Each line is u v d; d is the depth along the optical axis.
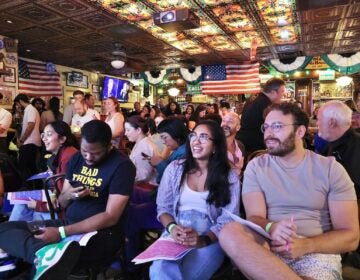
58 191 2.32
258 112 3.56
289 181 1.76
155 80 11.04
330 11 5.43
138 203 2.66
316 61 10.18
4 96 6.54
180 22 5.04
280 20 5.96
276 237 1.51
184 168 2.00
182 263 1.73
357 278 2.51
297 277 1.40
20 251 1.74
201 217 1.91
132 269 2.40
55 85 9.38
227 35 6.92
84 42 7.26
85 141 1.95
